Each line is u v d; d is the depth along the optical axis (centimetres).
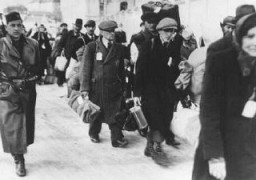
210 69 268
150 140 536
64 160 544
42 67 500
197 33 1230
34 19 2338
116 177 479
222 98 270
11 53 466
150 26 622
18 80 472
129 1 2361
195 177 281
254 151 270
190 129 480
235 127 268
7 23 467
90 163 530
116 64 591
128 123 545
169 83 521
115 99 591
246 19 257
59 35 1302
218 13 1133
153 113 511
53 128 727
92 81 589
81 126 744
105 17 2406
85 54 591
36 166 520
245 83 265
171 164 516
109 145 615
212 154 263
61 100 1034
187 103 526
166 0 638
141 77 514
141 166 514
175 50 536
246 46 258
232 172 270
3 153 576
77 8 2516
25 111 477
